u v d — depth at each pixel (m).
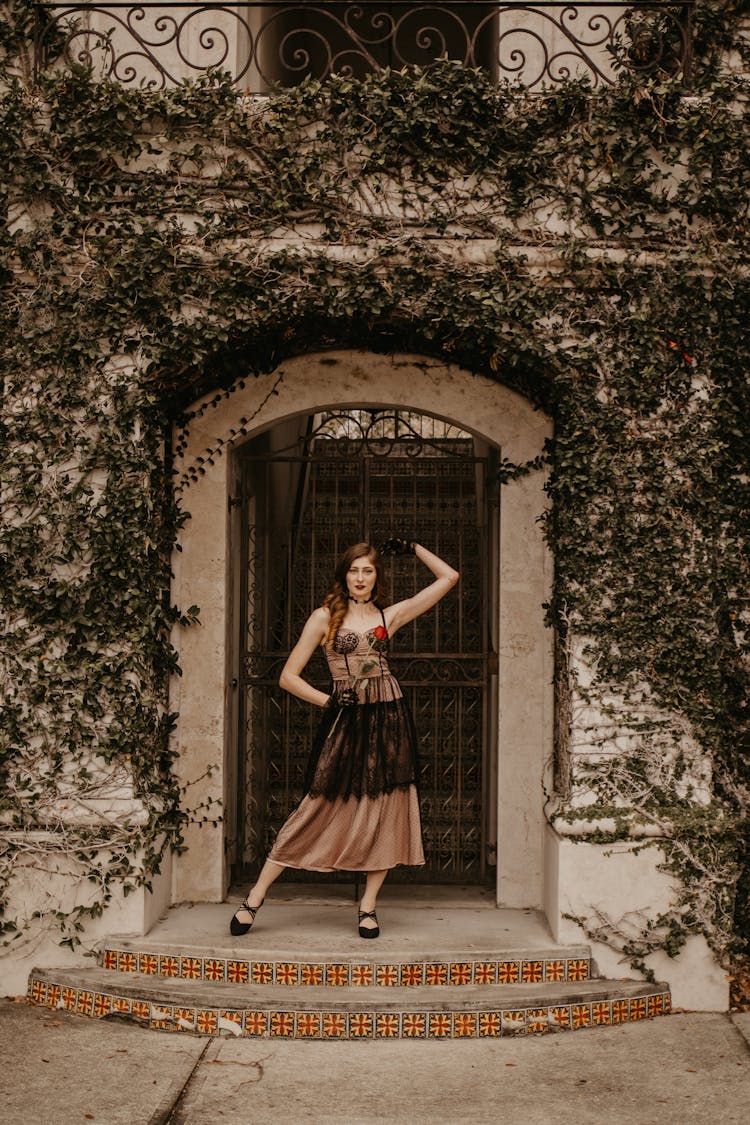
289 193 5.02
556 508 5.24
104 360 4.99
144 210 5.01
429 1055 4.27
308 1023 4.44
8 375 5.00
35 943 4.85
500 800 5.52
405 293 4.99
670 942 4.78
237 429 5.57
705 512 4.99
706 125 4.96
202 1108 3.76
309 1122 3.67
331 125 5.04
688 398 4.99
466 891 5.82
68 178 5.01
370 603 4.95
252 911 4.93
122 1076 4.00
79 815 4.89
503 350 5.01
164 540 5.39
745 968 5.11
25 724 4.95
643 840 4.83
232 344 5.14
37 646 4.97
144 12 5.82
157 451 5.25
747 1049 4.33
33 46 5.18
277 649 6.46
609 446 4.98
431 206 5.03
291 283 5.00
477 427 5.55
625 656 4.97
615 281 4.96
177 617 5.44
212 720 5.52
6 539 4.95
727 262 4.96
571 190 5.02
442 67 5.01
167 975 4.71
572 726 4.97
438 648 5.95
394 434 6.47
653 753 4.95
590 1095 3.89
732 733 5.30
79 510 4.96
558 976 4.75
